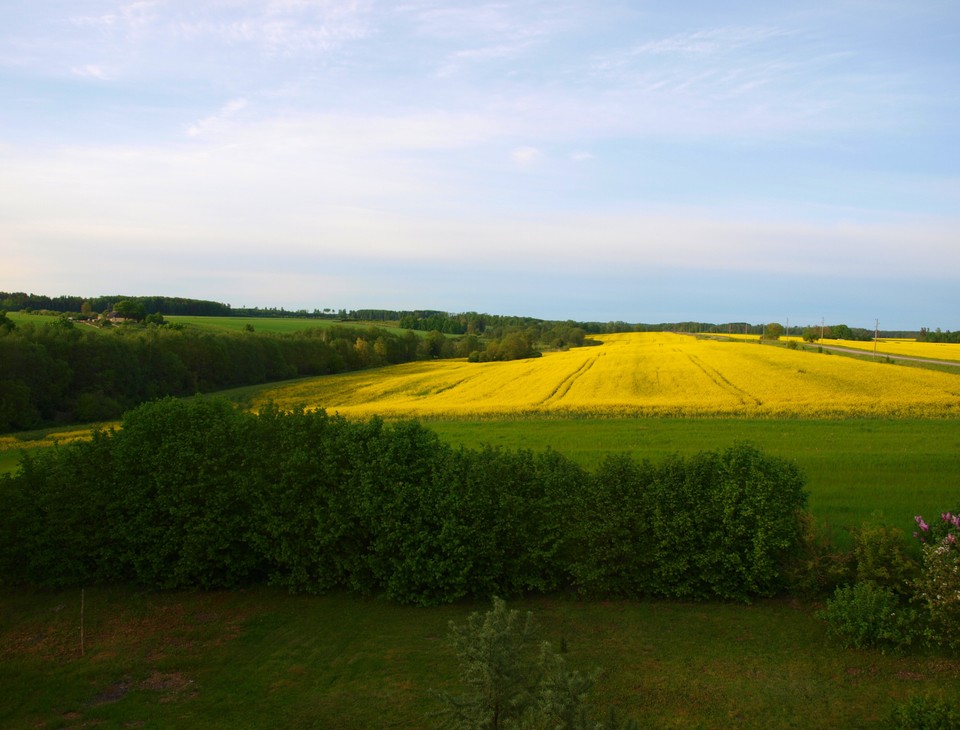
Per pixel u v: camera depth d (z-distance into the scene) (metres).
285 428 11.17
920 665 7.71
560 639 8.66
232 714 7.17
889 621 8.12
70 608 10.41
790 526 9.50
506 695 5.00
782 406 30.95
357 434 10.85
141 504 10.81
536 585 9.90
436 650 8.53
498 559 9.97
